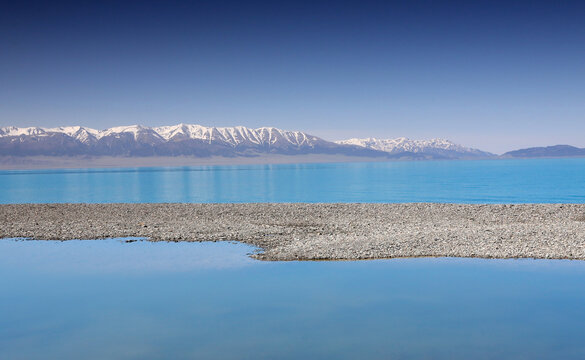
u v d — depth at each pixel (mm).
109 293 15211
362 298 14289
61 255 21656
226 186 92438
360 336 11266
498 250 20859
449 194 61750
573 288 15117
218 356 10227
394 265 18625
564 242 22016
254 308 13445
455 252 20641
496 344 10703
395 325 11938
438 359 9945
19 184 110688
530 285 15508
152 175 170000
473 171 150375
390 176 125750
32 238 26625
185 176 154625
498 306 13398
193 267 18766
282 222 31828
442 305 13562
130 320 12586
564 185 76562
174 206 41438
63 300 14508
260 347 10672
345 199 57906
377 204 40781
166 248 23172
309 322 12250
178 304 13898
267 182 106438
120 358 10227
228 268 18469
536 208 36312
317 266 18625
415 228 27781
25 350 10680
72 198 65125
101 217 35125
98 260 20422
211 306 13680
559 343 10719
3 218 35094
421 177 114812
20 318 12883
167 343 10938
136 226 30188
